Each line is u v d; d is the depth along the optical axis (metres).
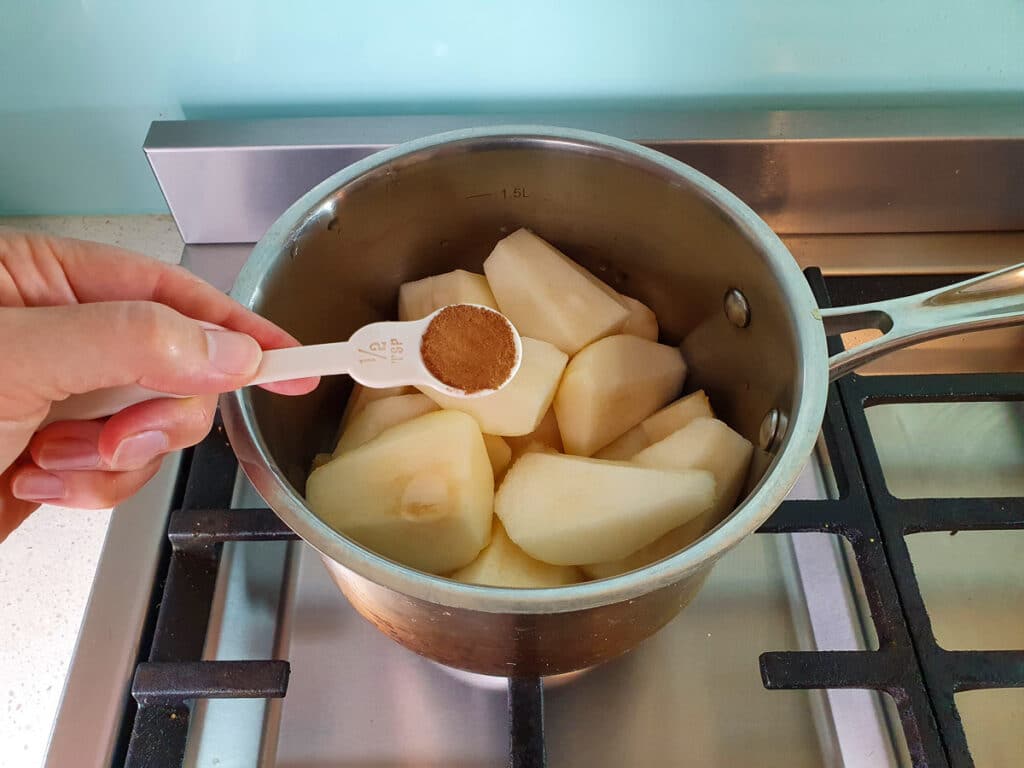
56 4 0.22
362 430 0.21
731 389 0.23
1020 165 0.26
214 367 0.15
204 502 0.21
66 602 0.22
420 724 0.19
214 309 0.18
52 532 0.23
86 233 0.28
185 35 0.23
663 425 0.22
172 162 0.25
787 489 0.15
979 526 0.20
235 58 0.24
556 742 0.19
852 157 0.25
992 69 0.25
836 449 0.22
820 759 0.19
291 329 0.21
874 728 0.19
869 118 0.25
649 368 0.23
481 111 0.26
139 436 0.17
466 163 0.21
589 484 0.19
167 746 0.17
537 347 0.22
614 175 0.21
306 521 0.15
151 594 0.20
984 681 0.18
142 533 0.21
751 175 0.26
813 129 0.25
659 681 0.20
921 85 0.26
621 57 0.25
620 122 0.25
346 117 0.26
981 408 0.26
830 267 0.27
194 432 0.18
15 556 0.22
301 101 0.26
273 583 0.22
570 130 0.20
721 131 0.25
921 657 0.18
